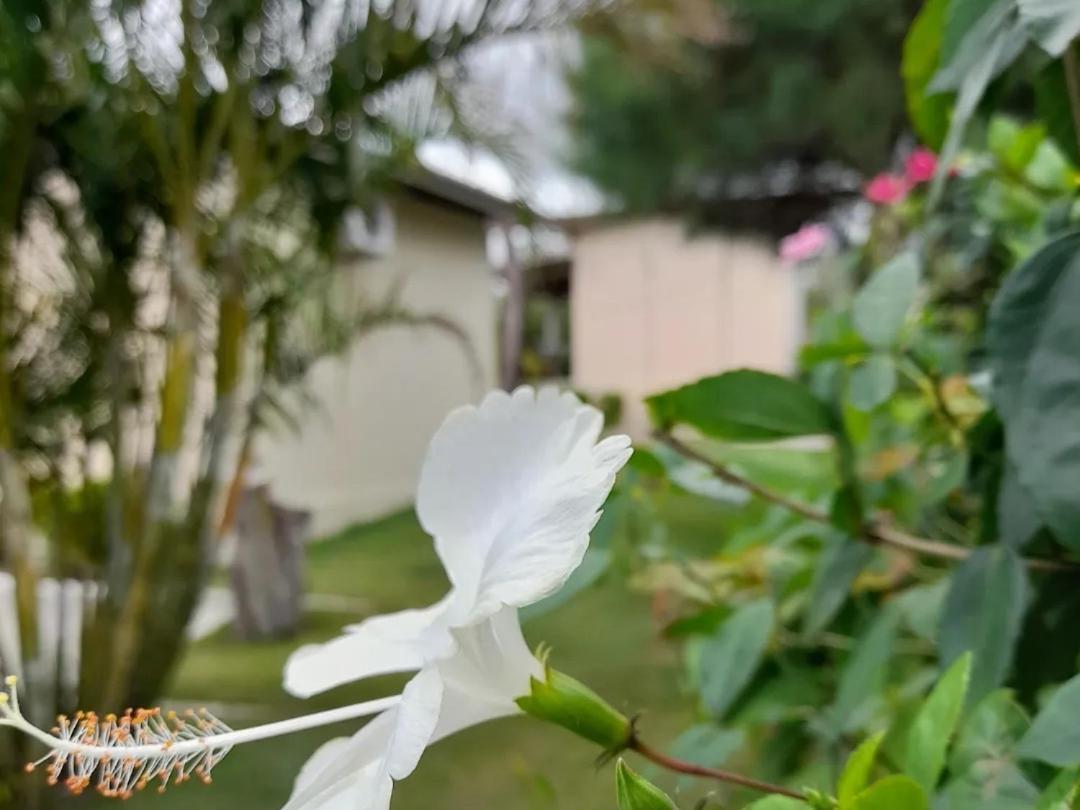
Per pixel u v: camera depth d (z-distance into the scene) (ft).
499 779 1.89
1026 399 0.61
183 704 2.56
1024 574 0.67
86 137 2.19
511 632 0.58
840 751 0.95
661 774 1.38
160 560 2.36
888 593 1.14
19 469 2.19
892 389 0.85
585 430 0.61
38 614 2.12
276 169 2.44
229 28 2.22
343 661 0.67
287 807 0.54
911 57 0.78
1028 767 0.58
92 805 2.02
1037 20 0.53
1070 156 0.81
